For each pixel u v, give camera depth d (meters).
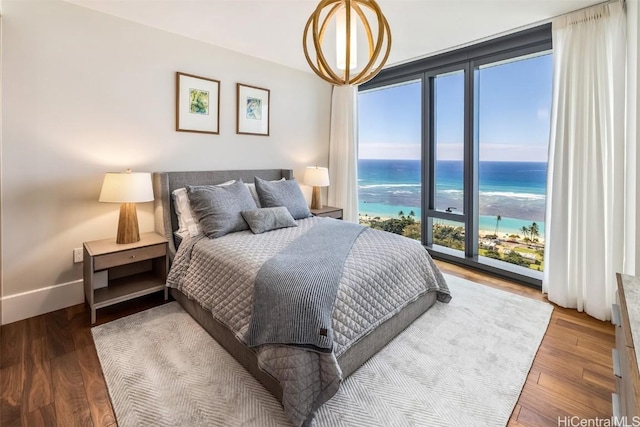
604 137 2.28
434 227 3.95
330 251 2.02
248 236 2.47
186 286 2.27
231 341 1.85
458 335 2.10
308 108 4.18
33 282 2.33
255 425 1.38
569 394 1.57
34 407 1.46
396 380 1.67
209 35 2.95
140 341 2.01
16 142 2.20
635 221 2.11
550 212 2.62
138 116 2.74
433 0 2.29
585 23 2.33
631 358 0.80
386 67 3.87
